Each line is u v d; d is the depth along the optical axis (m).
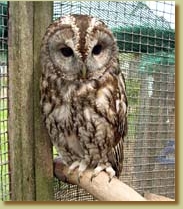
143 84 1.15
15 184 0.81
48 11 0.80
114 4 1.00
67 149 0.87
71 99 0.82
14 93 0.80
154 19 1.08
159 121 1.21
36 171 0.83
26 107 0.81
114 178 0.82
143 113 1.18
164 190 1.24
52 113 0.83
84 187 0.85
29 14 0.79
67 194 0.96
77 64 0.79
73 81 0.82
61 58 0.80
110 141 0.86
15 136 0.81
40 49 0.80
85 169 0.87
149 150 1.21
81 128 0.84
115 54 0.84
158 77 1.17
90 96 0.83
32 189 0.82
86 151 0.87
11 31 0.79
